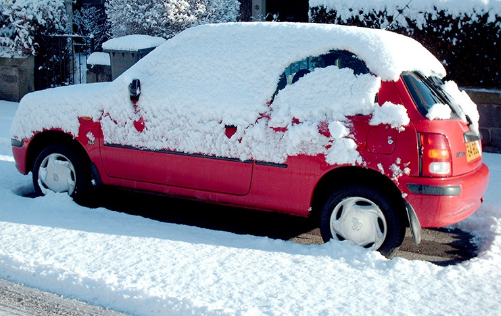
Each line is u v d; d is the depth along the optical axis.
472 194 4.66
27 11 12.10
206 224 5.82
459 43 8.59
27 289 4.11
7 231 5.04
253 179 5.07
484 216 5.88
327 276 4.22
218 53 5.41
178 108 5.40
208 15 12.08
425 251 5.20
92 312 3.78
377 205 4.63
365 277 4.23
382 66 4.64
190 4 11.86
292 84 5.00
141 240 4.89
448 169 4.47
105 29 16.61
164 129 5.47
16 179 7.00
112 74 10.62
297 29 5.15
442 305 3.79
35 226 5.19
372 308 3.72
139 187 5.76
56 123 6.02
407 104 4.55
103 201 6.50
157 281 4.05
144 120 5.59
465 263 4.58
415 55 5.02
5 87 12.68
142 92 5.62
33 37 12.30
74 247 4.68
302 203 4.92
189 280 4.08
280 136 4.92
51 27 12.76
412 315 3.63
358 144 4.62
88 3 17.30
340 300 3.83
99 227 5.22
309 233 5.63
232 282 4.07
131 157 5.69
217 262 4.44
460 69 8.69
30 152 6.34
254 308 3.66
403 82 4.62
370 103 4.61
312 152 4.78
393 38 5.02
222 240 4.96
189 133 5.33
